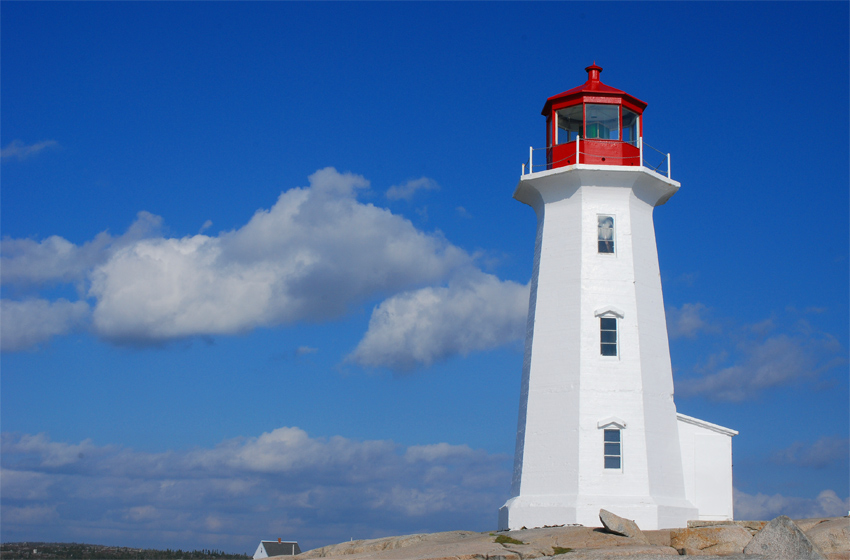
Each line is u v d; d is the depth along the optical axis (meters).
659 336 36.31
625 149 36.62
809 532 27.38
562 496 33.69
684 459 36.31
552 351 35.62
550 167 37.53
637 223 36.81
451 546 28.27
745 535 26.48
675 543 26.73
